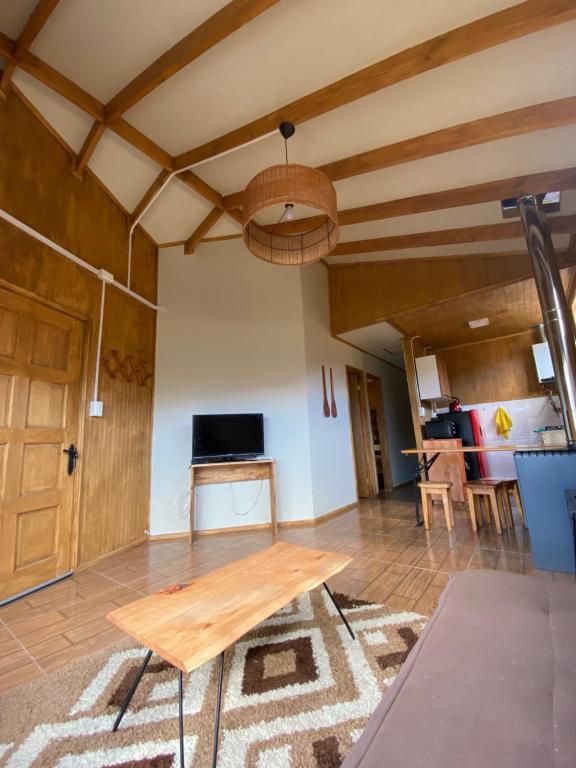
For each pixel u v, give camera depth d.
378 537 3.50
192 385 4.26
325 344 5.12
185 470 4.05
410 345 5.62
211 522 3.99
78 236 3.23
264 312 4.60
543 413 5.47
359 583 2.40
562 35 1.85
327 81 2.34
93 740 1.21
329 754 1.11
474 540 3.22
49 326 2.90
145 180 3.67
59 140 3.05
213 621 1.25
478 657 0.88
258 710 1.31
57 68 2.48
